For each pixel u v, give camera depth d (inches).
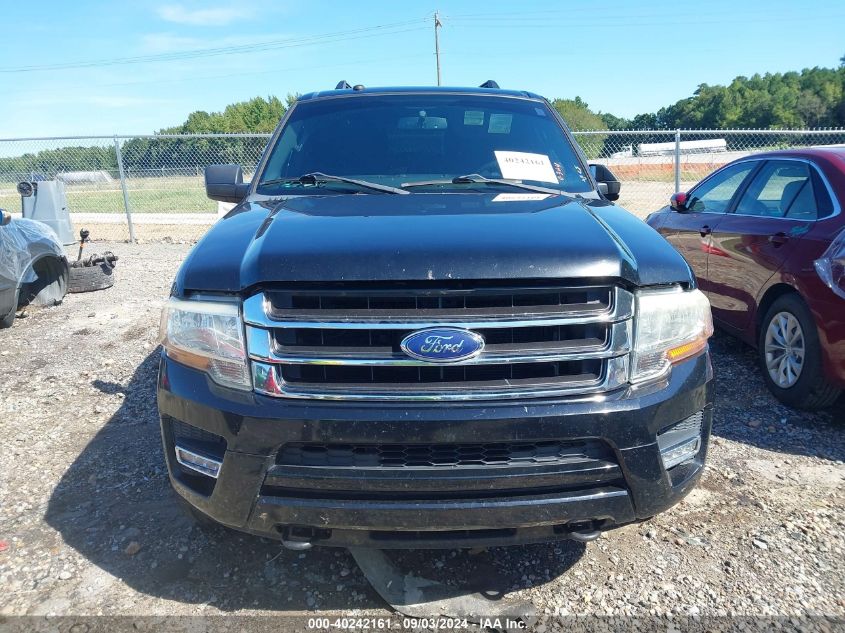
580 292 88.4
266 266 87.9
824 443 156.2
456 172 137.0
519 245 89.1
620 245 95.0
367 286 86.2
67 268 295.0
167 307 97.6
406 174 136.8
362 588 106.1
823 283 158.6
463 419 84.6
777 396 178.5
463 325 85.3
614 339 88.2
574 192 133.4
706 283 219.0
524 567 111.0
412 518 86.7
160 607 101.5
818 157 179.9
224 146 576.7
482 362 85.5
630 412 87.4
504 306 87.3
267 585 106.6
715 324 217.5
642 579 107.8
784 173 191.9
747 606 101.3
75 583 107.0
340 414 85.1
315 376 87.7
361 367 86.9
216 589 105.6
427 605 101.4
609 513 90.4
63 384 197.8
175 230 582.2
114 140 505.7
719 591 104.7
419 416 84.7
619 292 88.8
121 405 181.0
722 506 128.7
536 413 85.4
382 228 96.2
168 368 96.3
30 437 161.6
